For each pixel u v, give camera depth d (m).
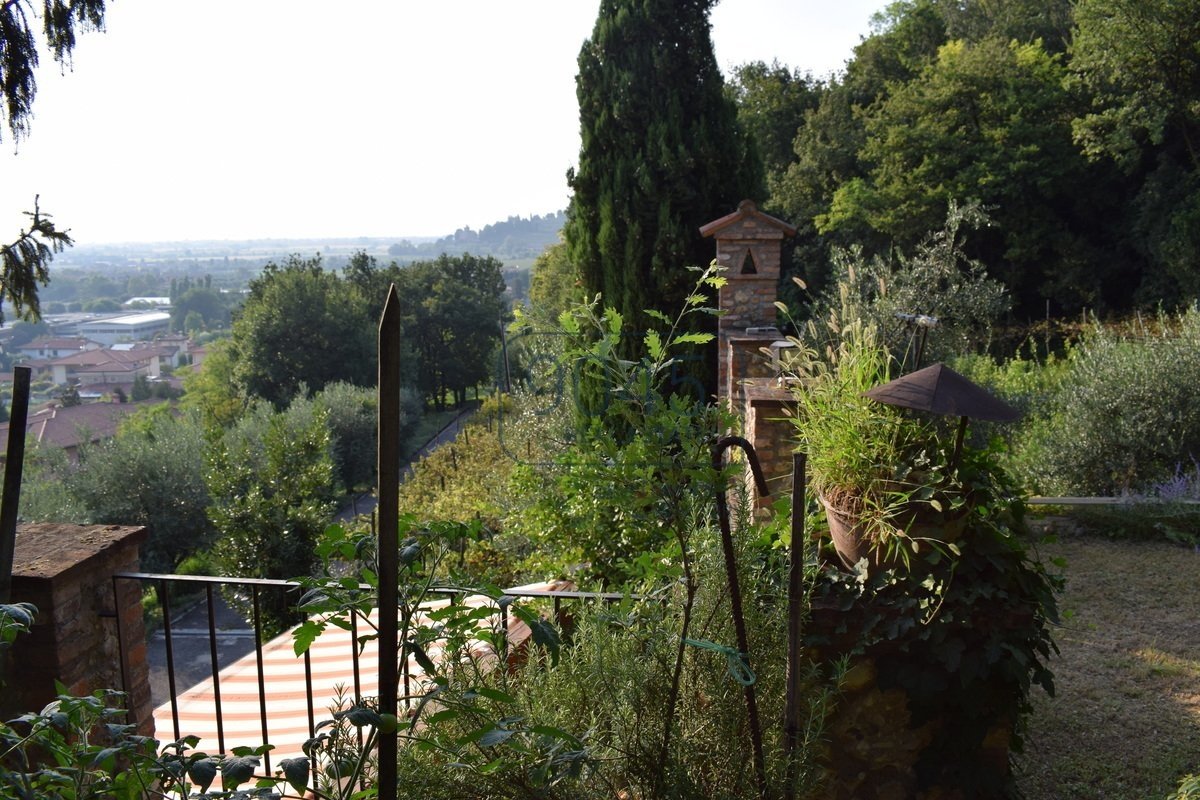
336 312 40.78
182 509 21.00
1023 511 2.75
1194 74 20.47
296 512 13.74
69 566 2.77
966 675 2.70
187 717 4.15
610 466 2.19
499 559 7.01
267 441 14.80
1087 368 8.70
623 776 2.28
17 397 2.00
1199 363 7.98
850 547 2.79
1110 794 3.38
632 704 2.26
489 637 2.09
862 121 26.78
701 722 2.32
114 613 2.96
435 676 1.78
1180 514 6.33
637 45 10.36
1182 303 20.16
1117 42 20.42
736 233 8.12
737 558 2.39
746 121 28.12
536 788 2.02
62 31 3.58
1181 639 4.70
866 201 23.48
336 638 5.10
